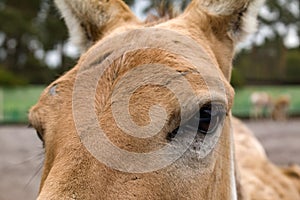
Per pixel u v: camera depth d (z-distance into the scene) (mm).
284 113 28000
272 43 37906
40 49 42188
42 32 40469
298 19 36750
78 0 3180
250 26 3088
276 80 38312
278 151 14039
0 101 25828
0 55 42875
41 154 2992
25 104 26031
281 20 36344
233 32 3041
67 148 2195
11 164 12414
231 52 3020
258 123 24953
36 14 42344
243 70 37500
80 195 2059
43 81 41438
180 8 3424
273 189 4590
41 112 2471
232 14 2998
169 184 2234
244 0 3012
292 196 4816
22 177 11102
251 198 4184
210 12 2975
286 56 38781
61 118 2357
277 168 5352
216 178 2592
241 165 4719
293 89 30688
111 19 3105
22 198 9492
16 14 41375
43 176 2422
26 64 42375
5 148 15023
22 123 25109
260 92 29141
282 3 36031
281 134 18469
